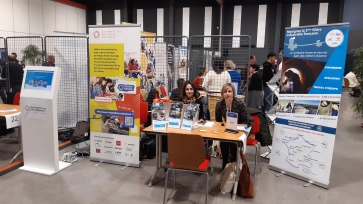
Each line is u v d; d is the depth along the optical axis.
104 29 3.41
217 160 3.86
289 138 3.34
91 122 3.66
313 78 3.09
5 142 4.44
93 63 3.52
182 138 2.45
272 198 2.79
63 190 2.89
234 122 2.79
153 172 3.40
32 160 3.38
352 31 10.38
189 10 11.09
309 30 3.11
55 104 3.22
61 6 10.38
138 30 3.31
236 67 5.46
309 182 3.15
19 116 3.43
